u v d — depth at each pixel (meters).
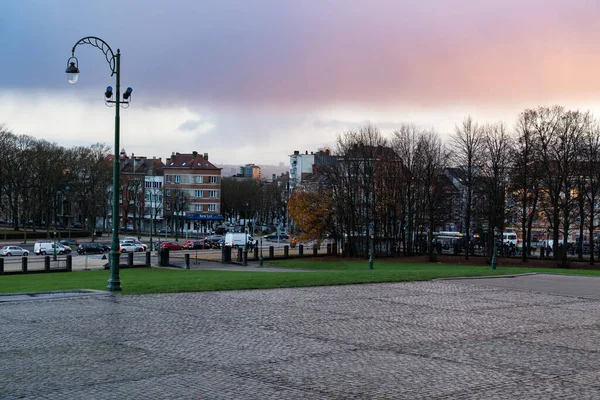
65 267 64.94
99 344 17.78
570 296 32.09
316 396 12.73
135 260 76.94
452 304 27.69
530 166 73.19
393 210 87.88
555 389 13.55
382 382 13.95
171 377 14.21
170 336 19.03
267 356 16.50
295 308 25.34
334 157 90.00
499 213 74.31
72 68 29.08
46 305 25.16
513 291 33.81
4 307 24.55
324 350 17.38
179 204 154.75
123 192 164.50
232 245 105.06
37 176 123.94
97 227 162.12
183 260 76.88
